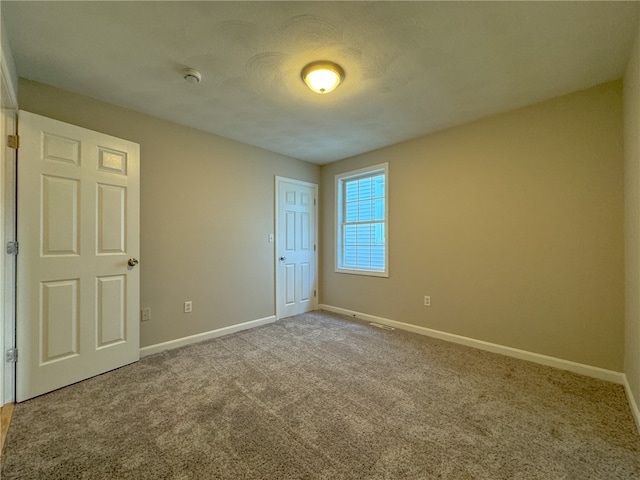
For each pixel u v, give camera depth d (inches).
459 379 86.2
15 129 74.1
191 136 118.1
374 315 148.1
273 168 149.5
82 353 84.4
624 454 56.1
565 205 92.5
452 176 118.6
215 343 116.9
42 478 50.1
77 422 65.4
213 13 59.9
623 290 83.0
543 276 96.8
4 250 71.9
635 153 68.8
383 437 60.9
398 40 68.1
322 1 56.9
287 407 71.6
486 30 64.6
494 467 53.0
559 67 78.1
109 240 90.6
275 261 149.8
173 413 68.9
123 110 100.3
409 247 133.5
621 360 83.6
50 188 78.6
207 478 50.3
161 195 109.7
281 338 122.6
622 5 57.4
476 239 112.1
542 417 67.7
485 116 108.3
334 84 80.8
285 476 50.9
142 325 104.3
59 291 80.2
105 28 63.8
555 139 94.1
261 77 83.4
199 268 120.4
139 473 51.3
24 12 58.6
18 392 73.0
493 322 107.9
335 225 167.2
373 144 138.9
